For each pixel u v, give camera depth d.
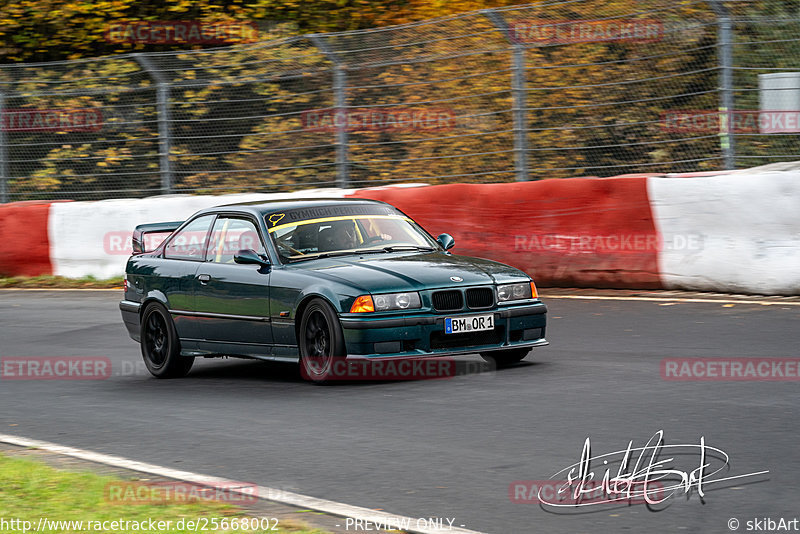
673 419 19.66
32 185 54.25
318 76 48.88
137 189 53.00
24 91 53.44
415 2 64.75
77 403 25.34
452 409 21.50
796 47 41.19
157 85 51.62
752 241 35.22
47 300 45.56
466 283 24.89
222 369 30.23
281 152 49.84
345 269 25.27
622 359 26.59
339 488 16.19
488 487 15.86
